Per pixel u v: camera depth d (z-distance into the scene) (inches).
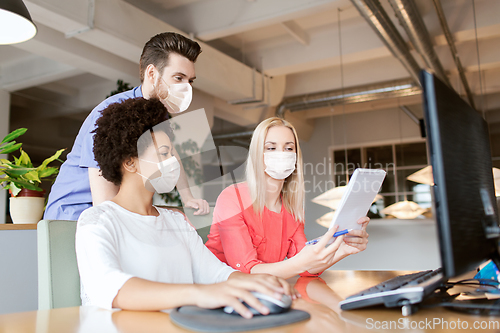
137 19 158.4
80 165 47.9
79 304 36.2
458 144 26.5
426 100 24.0
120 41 152.7
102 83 252.1
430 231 202.4
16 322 23.4
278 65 234.4
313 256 37.5
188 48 53.1
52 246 35.4
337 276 45.4
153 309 25.7
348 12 204.2
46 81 217.3
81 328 21.9
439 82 24.8
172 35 53.5
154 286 26.6
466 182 26.8
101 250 29.1
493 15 181.5
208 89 209.9
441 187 23.2
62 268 35.7
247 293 23.8
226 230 46.5
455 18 187.9
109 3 146.8
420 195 321.4
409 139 330.6
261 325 21.1
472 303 25.4
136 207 33.4
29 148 238.1
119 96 54.5
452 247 22.6
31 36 87.5
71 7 133.6
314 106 289.3
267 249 52.3
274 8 170.6
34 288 71.0
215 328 20.7
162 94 32.9
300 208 56.4
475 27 180.9
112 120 29.9
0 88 225.0
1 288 67.0
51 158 85.4
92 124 51.8
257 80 234.1
